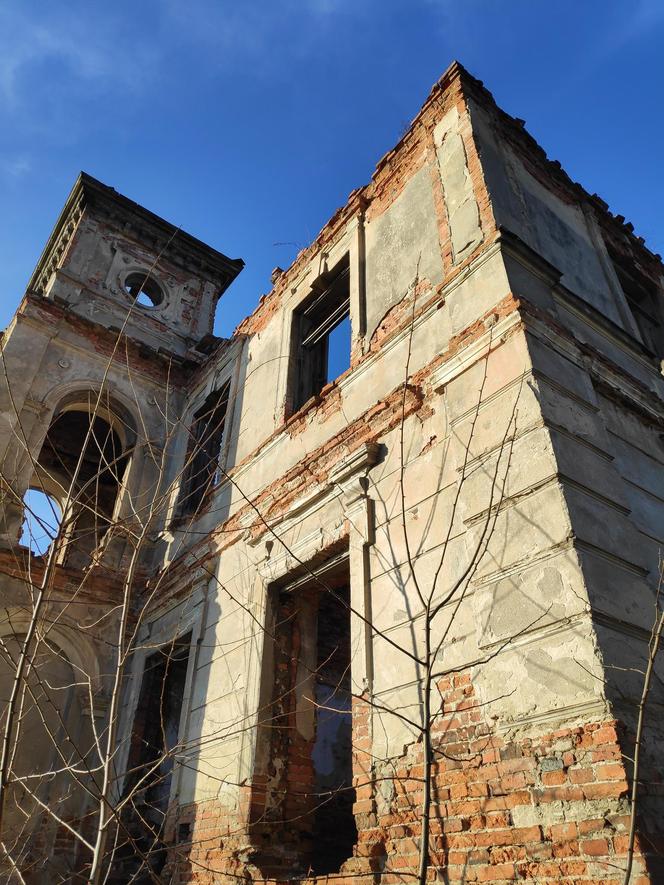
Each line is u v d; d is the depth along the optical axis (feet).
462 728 14.96
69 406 40.96
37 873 26.63
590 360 20.54
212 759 23.82
